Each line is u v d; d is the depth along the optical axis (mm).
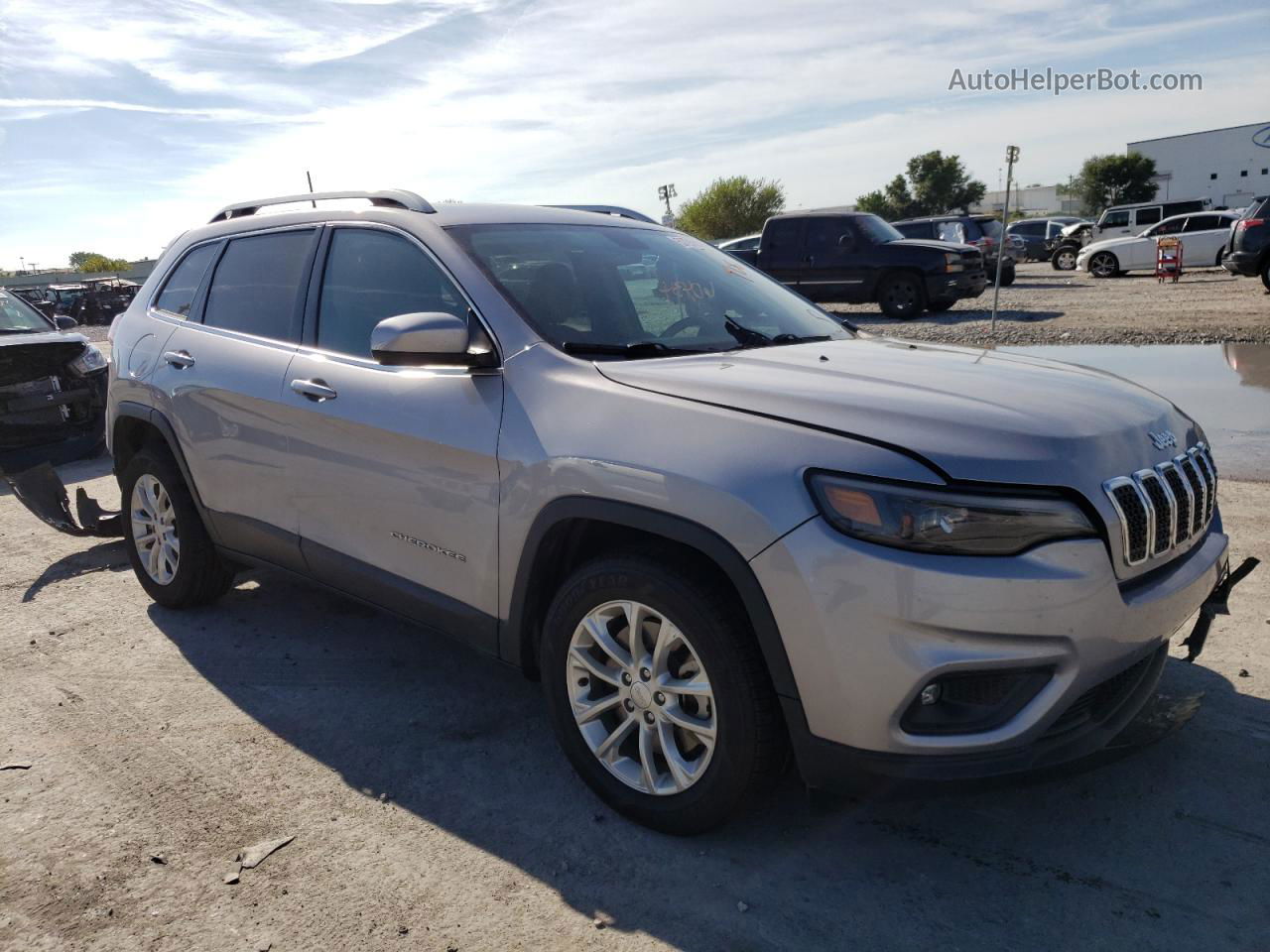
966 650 2236
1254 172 60906
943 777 2301
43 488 5246
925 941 2316
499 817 2863
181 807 2943
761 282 4012
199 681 3809
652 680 2662
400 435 3176
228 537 4055
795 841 2711
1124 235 30969
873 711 2295
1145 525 2457
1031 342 12570
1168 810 2799
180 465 4184
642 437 2613
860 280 17172
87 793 3025
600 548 3006
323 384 3479
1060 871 2559
